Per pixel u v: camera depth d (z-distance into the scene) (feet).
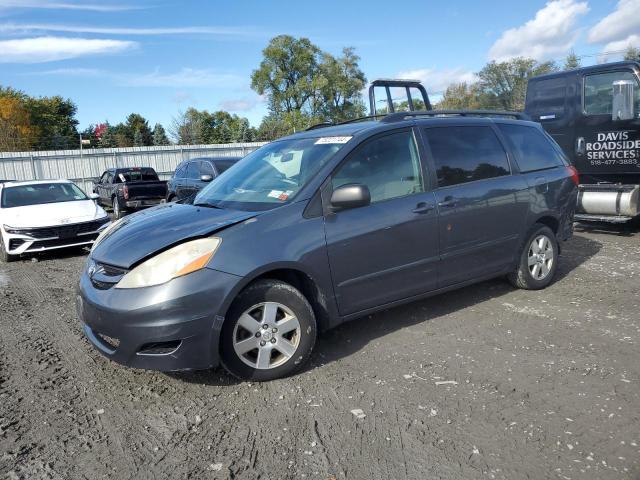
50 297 21.20
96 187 63.77
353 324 15.37
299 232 12.08
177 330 10.64
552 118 28.17
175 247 11.12
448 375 11.82
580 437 9.20
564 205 18.19
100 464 9.07
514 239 16.62
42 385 12.34
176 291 10.61
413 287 14.16
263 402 10.97
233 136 184.55
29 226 29.58
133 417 10.66
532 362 12.32
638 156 24.95
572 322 14.88
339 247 12.53
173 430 10.07
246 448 9.35
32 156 86.99
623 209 25.14
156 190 54.39
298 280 12.67
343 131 14.52
